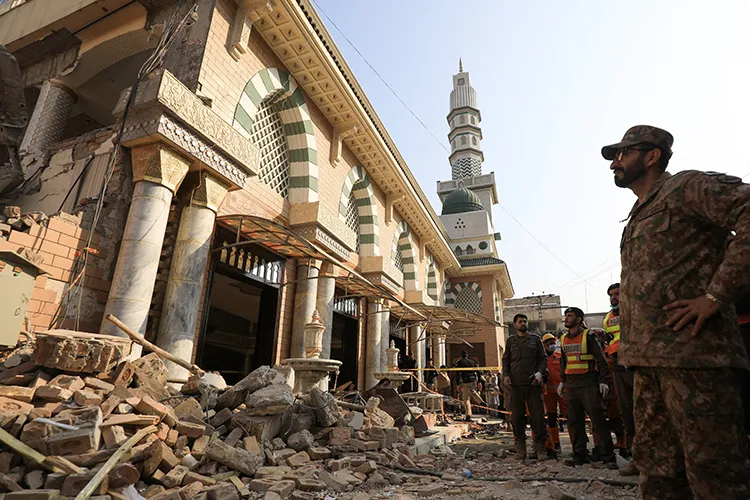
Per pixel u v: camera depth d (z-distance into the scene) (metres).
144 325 4.88
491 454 5.55
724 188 1.59
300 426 4.38
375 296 12.36
